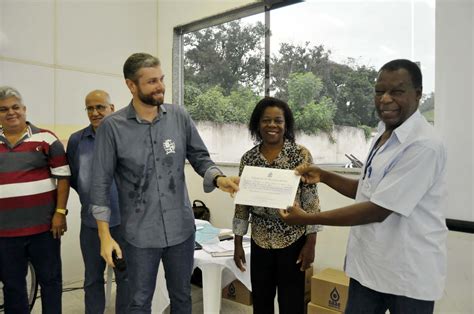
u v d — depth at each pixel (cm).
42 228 227
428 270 131
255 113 200
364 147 279
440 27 215
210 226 296
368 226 139
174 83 416
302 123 314
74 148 249
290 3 316
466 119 208
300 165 180
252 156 198
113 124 164
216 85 386
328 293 252
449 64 212
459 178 211
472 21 204
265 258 189
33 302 283
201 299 308
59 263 239
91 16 365
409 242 131
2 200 218
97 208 165
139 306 165
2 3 307
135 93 162
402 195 127
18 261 225
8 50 312
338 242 279
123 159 164
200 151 185
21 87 320
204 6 378
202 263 232
